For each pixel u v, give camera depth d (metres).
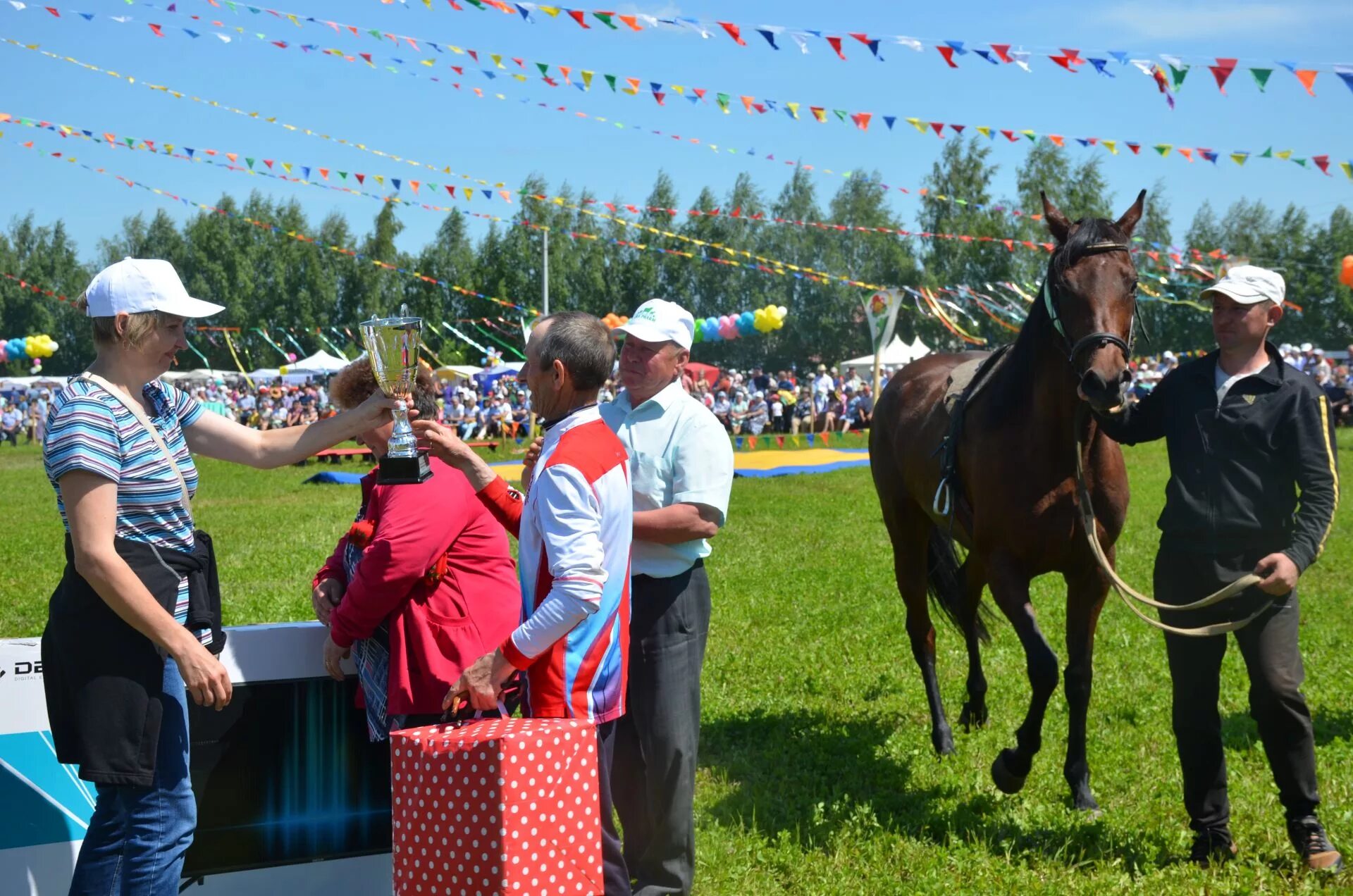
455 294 51.88
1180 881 3.52
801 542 10.42
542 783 2.41
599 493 2.73
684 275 55.19
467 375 34.06
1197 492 3.58
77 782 3.01
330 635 2.97
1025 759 4.06
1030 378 4.12
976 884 3.52
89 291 2.58
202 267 56.59
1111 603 7.72
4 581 8.55
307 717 3.12
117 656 2.49
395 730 2.53
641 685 3.24
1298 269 53.34
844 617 7.18
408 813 2.44
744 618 7.21
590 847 2.50
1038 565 4.23
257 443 2.91
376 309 55.84
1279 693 3.51
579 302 53.78
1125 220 4.04
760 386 27.94
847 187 55.16
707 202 55.72
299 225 57.81
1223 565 3.54
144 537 2.56
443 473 2.96
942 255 49.31
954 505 4.63
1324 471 3.42
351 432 2.94
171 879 2.59
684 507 3.20
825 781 4.46
